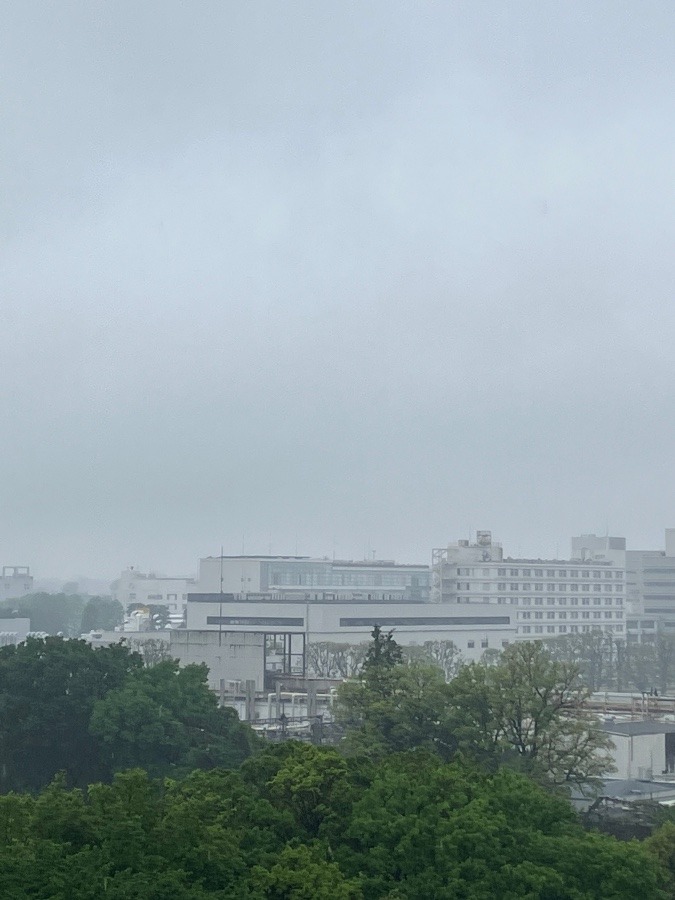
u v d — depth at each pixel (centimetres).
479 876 5306
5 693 9725
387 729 9331
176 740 9431
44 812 5188
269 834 5484
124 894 4541
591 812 8738
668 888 6316
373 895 5288
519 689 9138
